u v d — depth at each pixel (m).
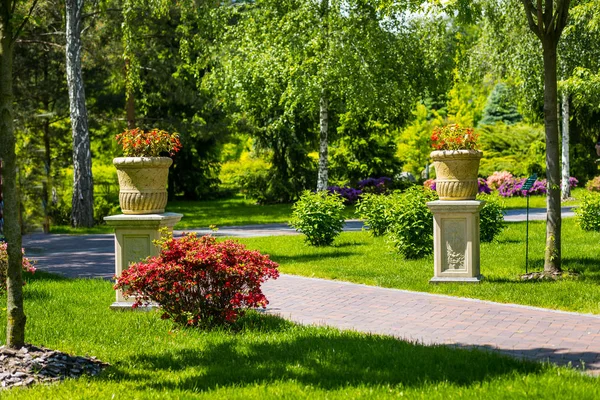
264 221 28.05
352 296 11.39
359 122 34.72
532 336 8.38
